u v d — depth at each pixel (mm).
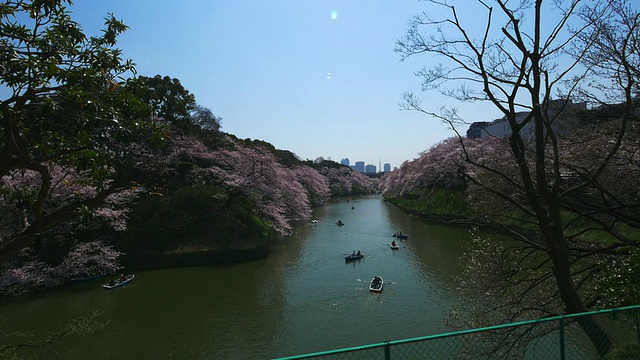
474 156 43844
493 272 10555
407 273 26328
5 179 21859
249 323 19000
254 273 27969
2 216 23594
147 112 6754
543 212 8289
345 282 25125
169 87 49469
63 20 6059
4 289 23969
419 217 52438
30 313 20984
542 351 7227
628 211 10945
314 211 71000
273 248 36844
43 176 5680
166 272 28719
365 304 20938
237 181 38406
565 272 8023
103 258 27844
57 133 6898
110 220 30719
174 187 39000
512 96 8367
